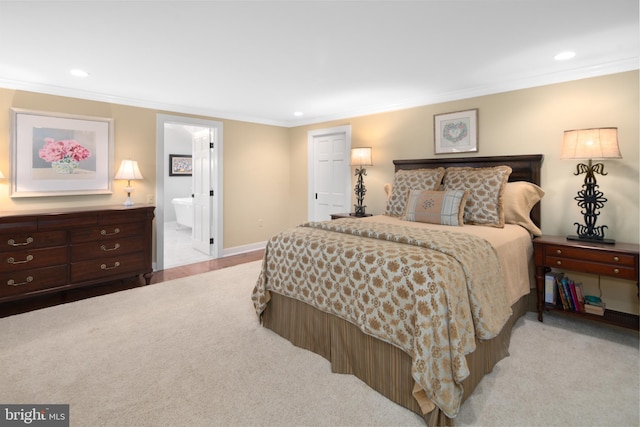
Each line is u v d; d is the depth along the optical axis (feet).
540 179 10.11
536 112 10.16
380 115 14.21
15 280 9.36
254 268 13.92
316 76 10.38
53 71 9.77
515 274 7.87
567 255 8.30
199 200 17.08
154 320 8.75
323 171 17.04
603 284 9.14
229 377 6.27
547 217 10.00
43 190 11.12
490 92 11.09
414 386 5.19
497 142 10.98
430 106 12.64
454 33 7.41
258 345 7.51
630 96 8.61
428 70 9.78
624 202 8.73
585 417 5.22
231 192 16.40
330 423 5.12
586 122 9.27
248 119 16.70
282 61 9.10
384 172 14.17
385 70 9.82
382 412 5.38
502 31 7.30
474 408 5.42
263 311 8.42
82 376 6.24
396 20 6.83
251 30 7.25
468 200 9.75
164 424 5.07
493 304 6.13
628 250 7.49
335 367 6.48
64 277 10.18
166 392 5.81
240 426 5.04
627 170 8.67
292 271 7.50
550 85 9.89
